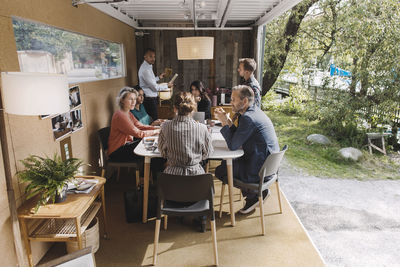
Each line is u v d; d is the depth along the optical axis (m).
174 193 2.18
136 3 4.21
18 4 2.00
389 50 5.68
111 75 4.35
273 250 2.47
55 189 1.99
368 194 3.82
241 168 2.76
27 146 2.12
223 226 2.84
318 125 7.41
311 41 7.89
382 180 4.36
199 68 5.95
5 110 1.71
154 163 3.48
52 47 2.55
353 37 6.46
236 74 6.00
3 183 1.83
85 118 3.29
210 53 3.66
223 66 5.97
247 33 5.84
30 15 2.15
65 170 2.11
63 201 2.11
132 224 2.87
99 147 3.75
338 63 6.83
